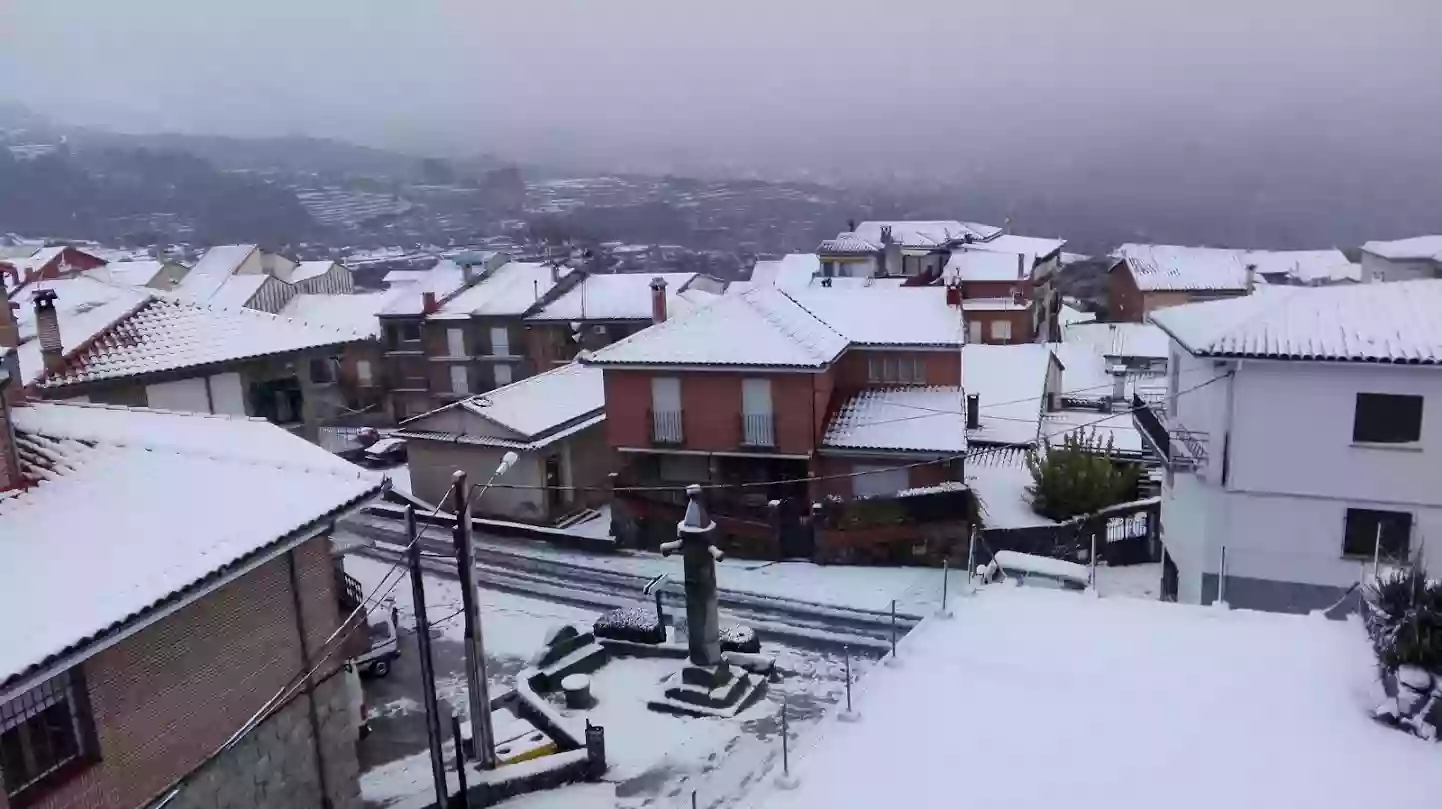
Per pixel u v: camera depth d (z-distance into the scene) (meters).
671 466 34.59
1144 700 10.84
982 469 36.44
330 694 16.27
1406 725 10.01
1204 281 72.62
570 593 29.94
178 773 13.36
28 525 12.80
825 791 9.43
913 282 63.75
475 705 18.78
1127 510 31.06
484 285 56.84
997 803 9.02
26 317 29.81
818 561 31.81
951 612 13.60
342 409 56.09
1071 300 92.38
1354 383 20.95
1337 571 21.83
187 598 12.32
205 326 29.56
